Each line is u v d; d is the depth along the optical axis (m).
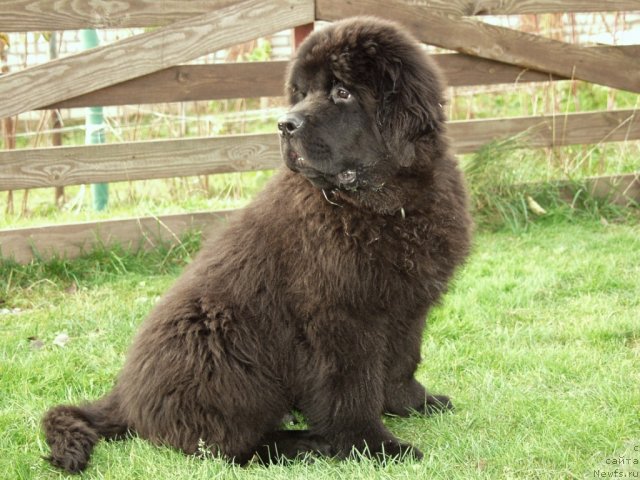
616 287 3.77
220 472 2.77
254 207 3.03
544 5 4.36
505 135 4.52
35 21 3.90
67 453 2.82
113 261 4.08
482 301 3.69
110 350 3.43
